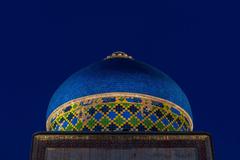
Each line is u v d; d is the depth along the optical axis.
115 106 18.11
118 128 17.69
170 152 16.08
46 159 15.94
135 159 15.95
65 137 16.30
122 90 18.39
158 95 18.61
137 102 18.27
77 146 16.16
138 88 18.52
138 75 19.02
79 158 15.97
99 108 18.16
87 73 19.56
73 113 18.55
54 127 18.98
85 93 18.61
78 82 19.22
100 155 16.02
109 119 17.86
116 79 18.77
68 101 18.86
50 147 16.14
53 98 19.73
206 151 16.09
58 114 19.08
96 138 16.27
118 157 15.98
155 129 17.91
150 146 16.16
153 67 20.34
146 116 18.03
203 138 16.31
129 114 17.95
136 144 16.19
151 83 18.83
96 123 17.88
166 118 18.36
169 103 18.73
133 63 20.00
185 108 19.31
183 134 16.33
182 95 19.59
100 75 19.11
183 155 16.05
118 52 20.97
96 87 18.61
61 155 16.02
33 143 16.17
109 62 20.16
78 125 18.12
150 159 15.95
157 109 18.38
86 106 18.39
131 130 17.61
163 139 16.27
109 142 16.22
